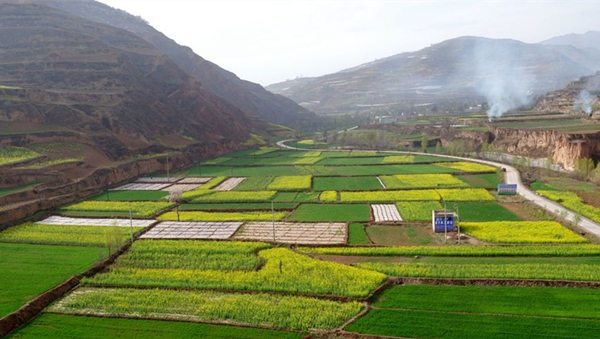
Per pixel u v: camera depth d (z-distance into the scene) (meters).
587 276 46.22
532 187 92.50
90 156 113.69
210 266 54.06
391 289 46.00
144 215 79.62
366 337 37.12
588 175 98.62
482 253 54.88
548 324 37.47
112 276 51.56
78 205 88.12
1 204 79.69
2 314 42.53
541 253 53.91
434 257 55.22
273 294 45.97
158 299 45.41
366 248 58.69
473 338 36.03
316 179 111.75
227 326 39.94
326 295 45.12
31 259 57.84
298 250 59.41
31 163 98.81
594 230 62.91
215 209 84.06
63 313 43.41
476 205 79.69
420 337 36.59
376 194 90.69
